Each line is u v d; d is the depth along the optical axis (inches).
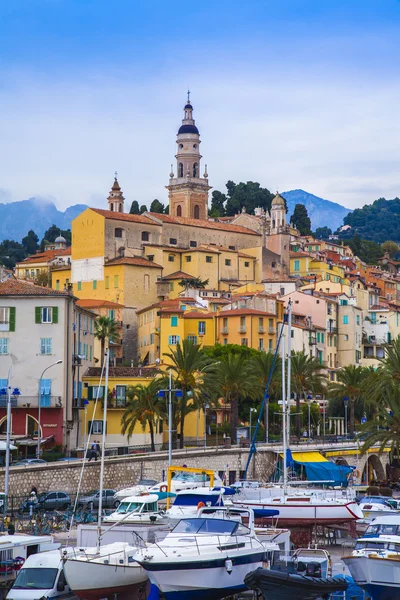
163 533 2768.2
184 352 5433.1
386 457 6412.4
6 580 2600.9
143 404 5305.1
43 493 3986.2
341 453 5871.1
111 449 5319.9
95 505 3971.5
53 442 5418.3
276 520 3245.6
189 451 4965.6
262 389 6195.9
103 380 6023.6
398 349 5167.3
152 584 2493.8
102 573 2502.5
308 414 6752.0
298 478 5108.3
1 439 5196.9
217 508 2765.7
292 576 2413.9
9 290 5565.9
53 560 2524.6
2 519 3440.0
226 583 2498.8
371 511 3757.4
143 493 3641.7
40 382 5083.7
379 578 2541.8
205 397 5546.3
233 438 5851.4
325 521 3346.5
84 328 6205.7
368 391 5497.1
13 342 5487.2
